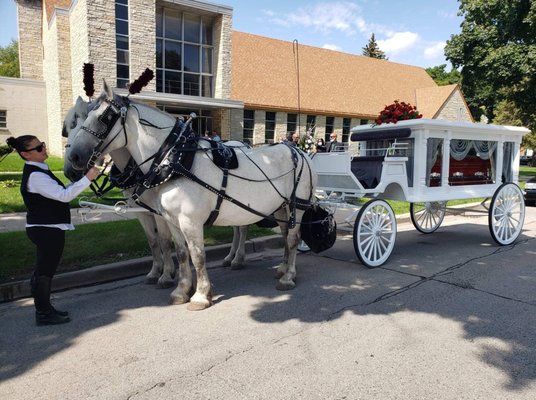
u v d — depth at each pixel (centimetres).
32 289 430
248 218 509
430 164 723
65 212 439
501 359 359
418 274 612
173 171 437
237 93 2342
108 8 1630
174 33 1900
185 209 448
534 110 2569
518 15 2212
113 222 844
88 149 416
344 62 3189
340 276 605
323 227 600
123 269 601
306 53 2991
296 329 422
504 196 798
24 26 2636
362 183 677
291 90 2598
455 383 322
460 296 516
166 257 554
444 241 848
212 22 1984
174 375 335
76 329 425
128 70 1719
